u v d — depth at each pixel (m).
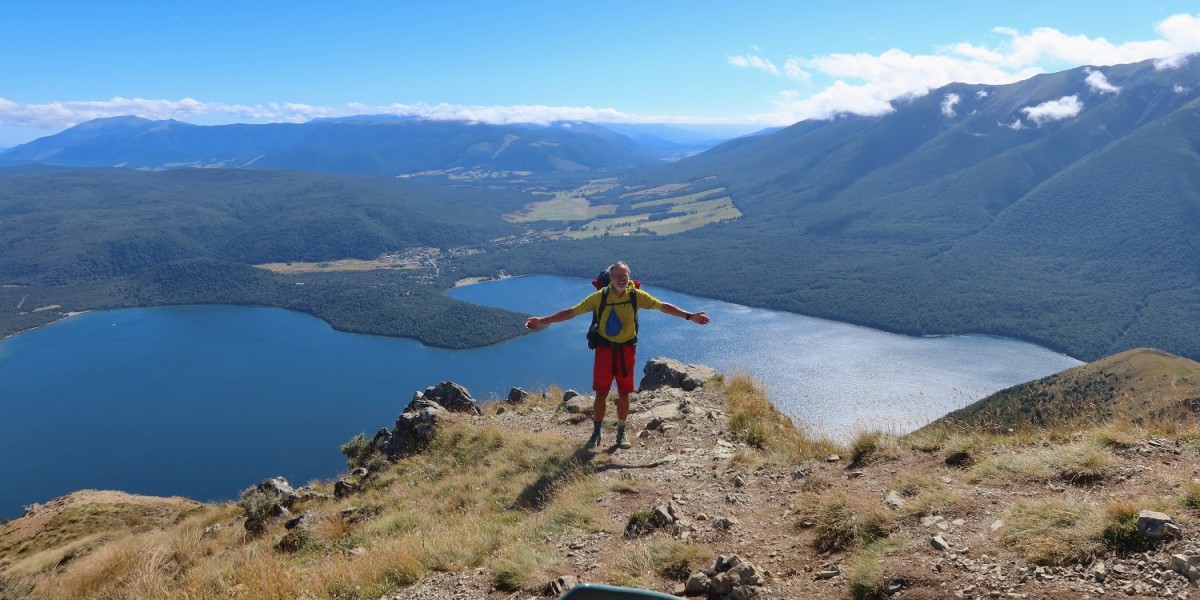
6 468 144.88
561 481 8.26
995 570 4.20
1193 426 6.00
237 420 165.88
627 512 6.73
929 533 4.88
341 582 6.17
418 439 12.23
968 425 7.52
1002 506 5.11
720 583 4.64
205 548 9.86
